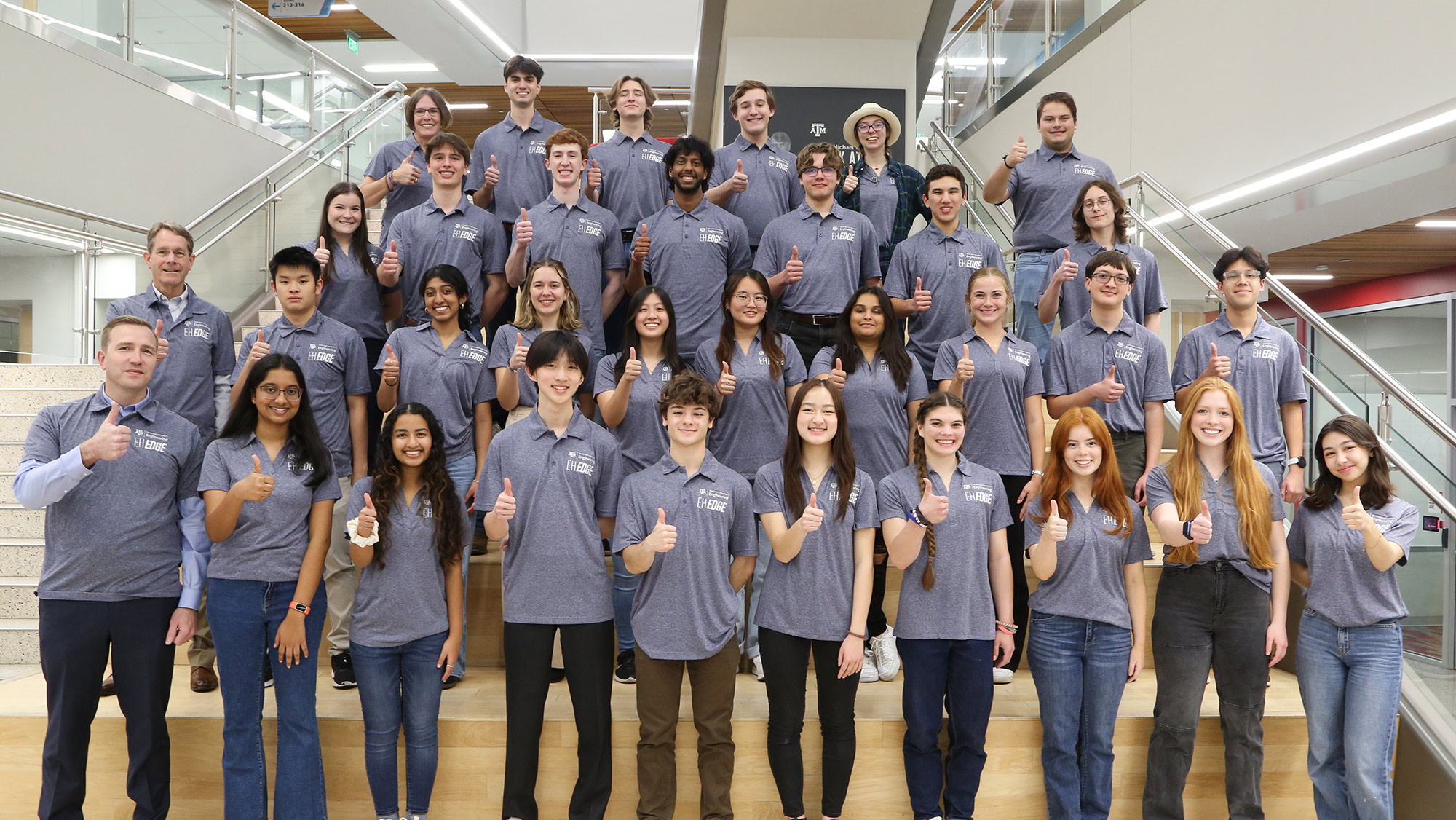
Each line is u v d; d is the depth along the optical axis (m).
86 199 5.64
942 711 2.58
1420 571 2.55
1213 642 2.60
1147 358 3.18
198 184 6.55
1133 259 3.54
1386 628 2.47
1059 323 3.96
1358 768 2.45
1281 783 2.75
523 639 2.50
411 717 2.54
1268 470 2.66
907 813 2.71
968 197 5.13
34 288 5.08
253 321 5.44
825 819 2.55
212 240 5.12
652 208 3.93
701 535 2.55
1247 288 3.08
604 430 2.73
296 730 2.45
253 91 7.21
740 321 3.05
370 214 7.05
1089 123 6.42
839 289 3.40
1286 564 2.61
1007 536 3.07
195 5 6.59
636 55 11.13
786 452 2.65
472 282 3.58
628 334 3.11
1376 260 6.62
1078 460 2.58
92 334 4.96
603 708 2.53
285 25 10.95
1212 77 5.20
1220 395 2.60
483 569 3.27
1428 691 2.67
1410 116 3.97
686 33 11.12
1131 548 2.62
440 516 2.59
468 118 12.97
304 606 2.45
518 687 2.49
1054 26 6.93
